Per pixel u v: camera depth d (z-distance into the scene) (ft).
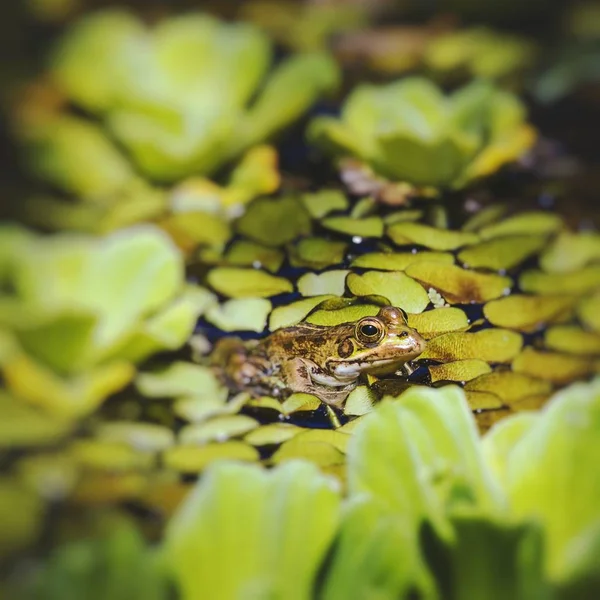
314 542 1.76
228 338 2.14
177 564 1.74
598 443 1.78
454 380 2.08
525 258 2.30
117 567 1.72
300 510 1.77
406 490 1.78
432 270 2.27
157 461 1.96
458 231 2.36
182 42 2.42
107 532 1.87
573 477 1.78
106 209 2.40
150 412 2.03
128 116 2.40
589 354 2.12
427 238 2.35
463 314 2.19
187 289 2.24
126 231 2.35
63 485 1.93
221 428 2.01
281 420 2.02
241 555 1.75
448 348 2.13
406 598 1.74
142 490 1.93
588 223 2.38
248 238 2.35
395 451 1.79
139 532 1.87
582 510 1.77
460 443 1.80
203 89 2.42
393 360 2.09
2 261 2.11
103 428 2.00
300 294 2.23
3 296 2.09
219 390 2.06
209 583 1.74
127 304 2.10
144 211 2.40
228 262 2.30
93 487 1.93
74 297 2.10
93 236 2.34
